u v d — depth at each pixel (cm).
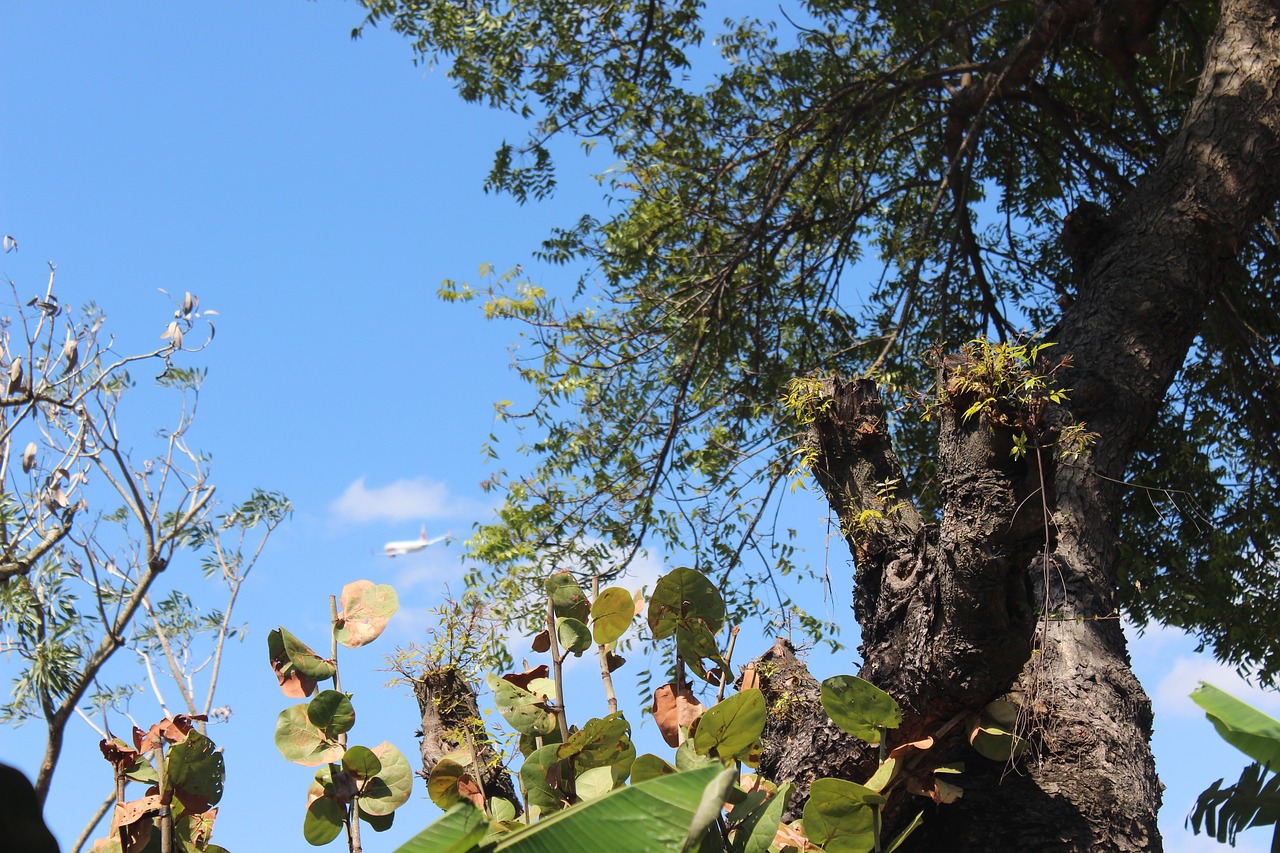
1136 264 565
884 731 328
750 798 287
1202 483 895
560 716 320
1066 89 978
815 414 398
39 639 628
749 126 957
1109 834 361
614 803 214
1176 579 846
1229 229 576
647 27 953
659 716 332
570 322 902
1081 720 388
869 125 956
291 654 318
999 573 321
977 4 955
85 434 647
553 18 971
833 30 977
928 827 373
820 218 986
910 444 896
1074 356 533
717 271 941
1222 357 904
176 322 673
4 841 170
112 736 311
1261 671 830
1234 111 601
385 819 305
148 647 690
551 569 804
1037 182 1019
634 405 948
